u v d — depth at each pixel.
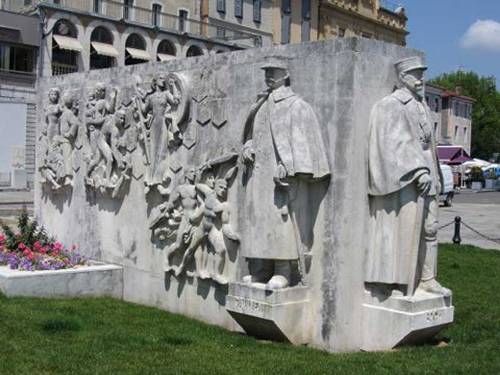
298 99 7.09
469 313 9.09
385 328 6.84
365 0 72.81
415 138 6.88
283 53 7.46
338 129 6.89
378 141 6.84
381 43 7.09
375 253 6.91
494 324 8.41
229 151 8.14
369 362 6.36
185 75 8.84
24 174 40.56
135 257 9.77
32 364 6.20
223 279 8.10
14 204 29.09
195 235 8.42
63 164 11.52
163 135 9.07
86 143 11.06
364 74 6.91
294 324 7.05
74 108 11.41
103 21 44.25
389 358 6.48
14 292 9.25
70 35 43.09
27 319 7.91
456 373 6.11
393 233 6.81
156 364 6.32
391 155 6.74
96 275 9.83
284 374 6.03
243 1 58.25
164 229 8.98
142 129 9.48
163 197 9.16
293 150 6.85
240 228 7.94
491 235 22.11
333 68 6.95
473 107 90.12
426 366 6.27
